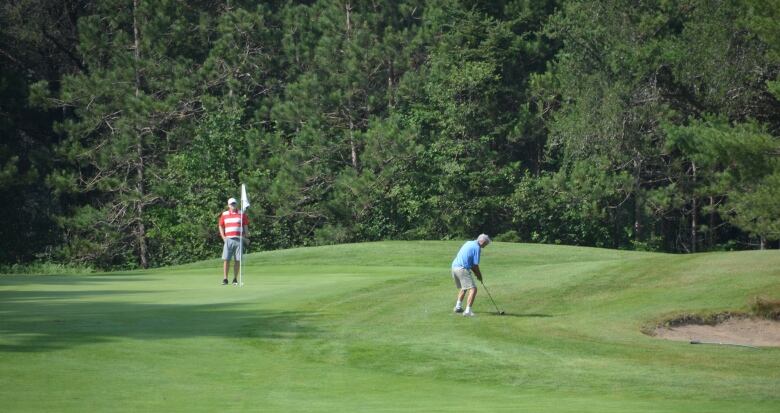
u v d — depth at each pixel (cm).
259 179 7744
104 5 8081
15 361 1719
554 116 8125
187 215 7775
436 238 8188
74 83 7750
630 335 2284
